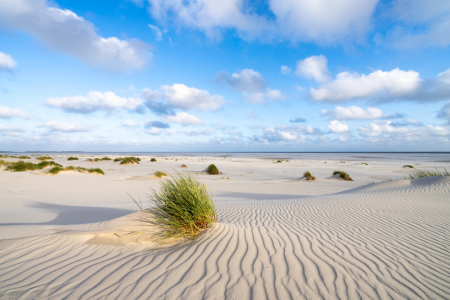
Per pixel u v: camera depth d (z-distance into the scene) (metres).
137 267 2.85
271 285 2.46
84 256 3.16
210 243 3.50
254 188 15.57
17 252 3.23
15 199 9.24
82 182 15.20
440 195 8.63
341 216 5.96
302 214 6.36
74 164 31.06
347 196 9.52
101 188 13.29
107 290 2.38
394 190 10.14
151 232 3.86
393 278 2.64
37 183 13.77
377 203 7.56
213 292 2.34
